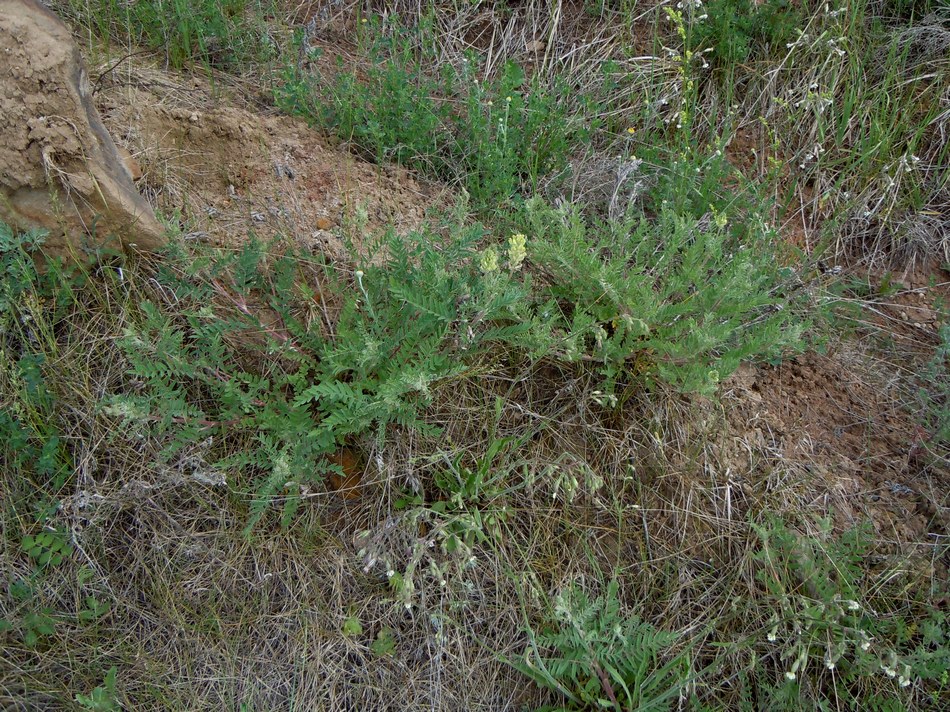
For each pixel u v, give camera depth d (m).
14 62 2.46
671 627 2.58
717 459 2.84
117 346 2.57
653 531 2.71
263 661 2.43
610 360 2.83
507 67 3.58
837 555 2.63
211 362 2.58
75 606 2.42
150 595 2.46
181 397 2.52
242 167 3.16
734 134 3.92
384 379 2.57
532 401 2.85
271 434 2.52
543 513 2.68
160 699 2.35
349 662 2.45
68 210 2.60
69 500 2.49
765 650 2.54
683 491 2.76
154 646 2.42
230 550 2.51
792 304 3.36
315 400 2.63
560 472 2.67
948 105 3.95
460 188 3.48
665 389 2.88
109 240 2.67
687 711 2.42
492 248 2.64
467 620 2.52
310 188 3.20
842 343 3.33
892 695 2.48
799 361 3.21
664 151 3.79
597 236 3.32
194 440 2.54
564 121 3.73
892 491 2.92
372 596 2.52
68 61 2.54
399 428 2.68
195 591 2.47
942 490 2.92
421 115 3.48
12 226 2.58
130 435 2.52
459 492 2.53
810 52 4.02
